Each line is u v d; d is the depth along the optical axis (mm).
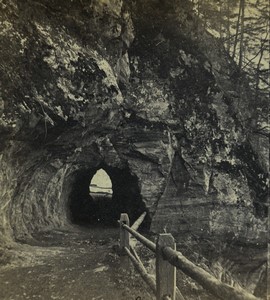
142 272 3541
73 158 8078
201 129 8727
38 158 6180
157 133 8547
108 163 8742
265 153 8922
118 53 7348
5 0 4902
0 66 4527
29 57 5031
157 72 8586
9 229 5844
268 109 8797
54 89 5367
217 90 8789
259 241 8547
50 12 5719
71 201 10523
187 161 8680
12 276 4062
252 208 8648
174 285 2430
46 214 7980
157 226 8539
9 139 4609
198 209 8586
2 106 4344
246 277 8219
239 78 8766
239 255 8359
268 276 8250
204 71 8727
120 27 7105
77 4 6102
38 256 5117
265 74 8594
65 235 7441
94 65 6281
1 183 5055
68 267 4602
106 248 6094
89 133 7199
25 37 5086
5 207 5730
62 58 5594
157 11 8164
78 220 10789
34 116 4855
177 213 8578
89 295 3664
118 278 4285
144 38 8375
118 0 7004
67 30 6000
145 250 5762
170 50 8555
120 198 10320
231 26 8367
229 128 8828
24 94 4766
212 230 8492
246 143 8891
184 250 8008
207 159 8703
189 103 8727
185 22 8406
